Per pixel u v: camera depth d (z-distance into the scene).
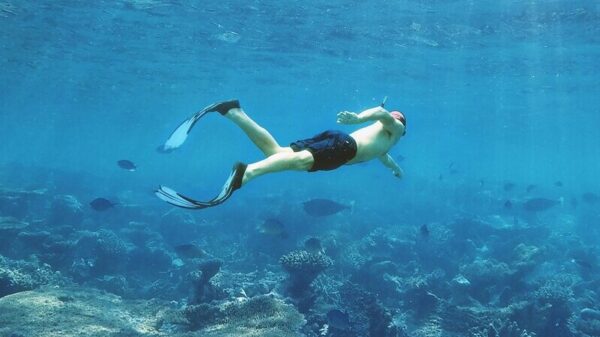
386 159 5.04
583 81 32.69
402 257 21.59
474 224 27.45
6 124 108.56
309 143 4.16
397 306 16.05
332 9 21.03
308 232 24.12
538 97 40.28
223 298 13.47
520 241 23.62
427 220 34.00
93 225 24.34
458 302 16.17
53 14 22.38
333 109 62.62
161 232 24.48
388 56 29.83
